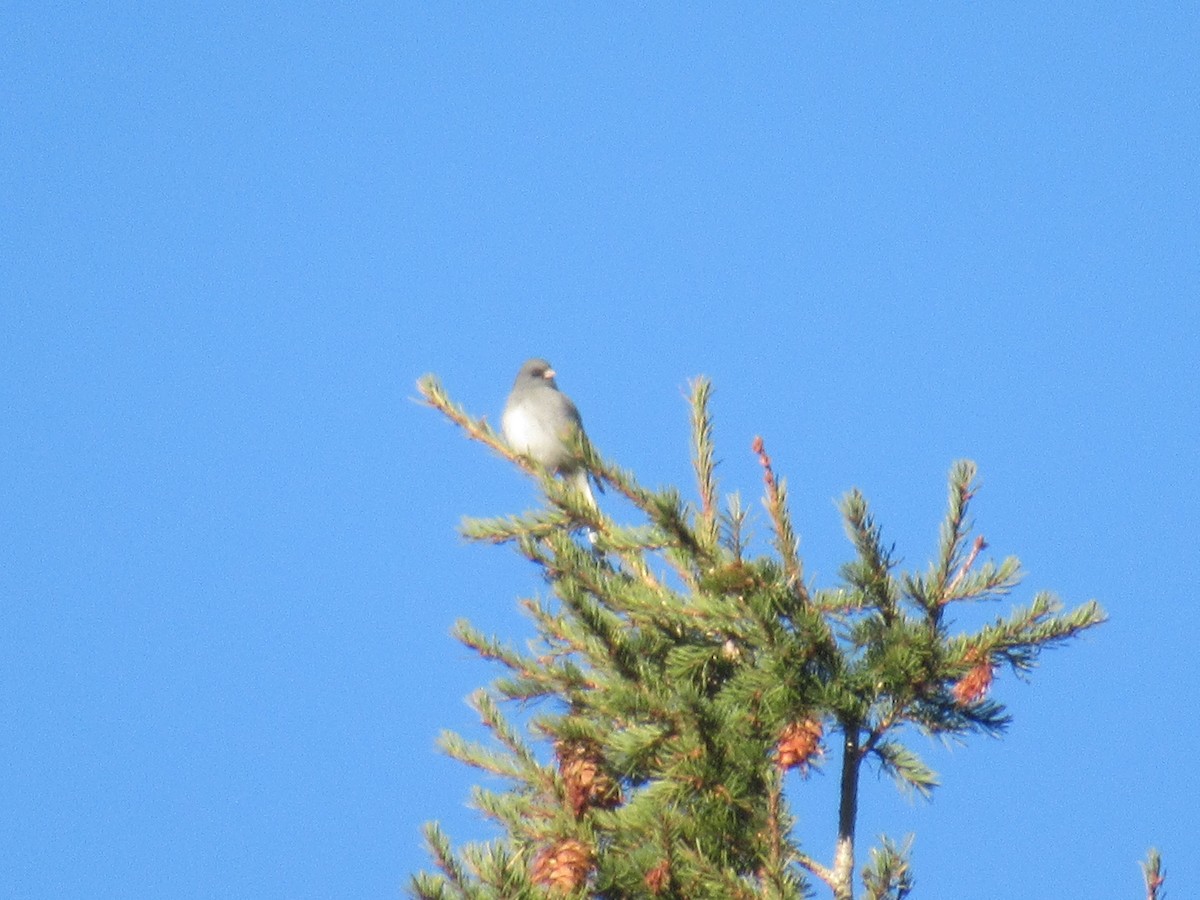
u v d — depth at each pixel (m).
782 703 10.31
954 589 10.27
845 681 10.39
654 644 11.80
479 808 11.12
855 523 10.55
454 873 9.39
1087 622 10.11
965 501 10.36
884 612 10.47
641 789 11.07
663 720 10.50
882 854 10.72
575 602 11.45
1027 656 10.27
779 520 10.91
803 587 10.69
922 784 10.84
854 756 10.64
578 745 11.14
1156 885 9.49
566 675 11.64
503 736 11.77
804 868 10.51
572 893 9.94
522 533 12.30
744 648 11.19
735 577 10.48
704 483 12.27
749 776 10.23
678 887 9.67
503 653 12.15
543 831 10.59
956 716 10.48
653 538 11.77
